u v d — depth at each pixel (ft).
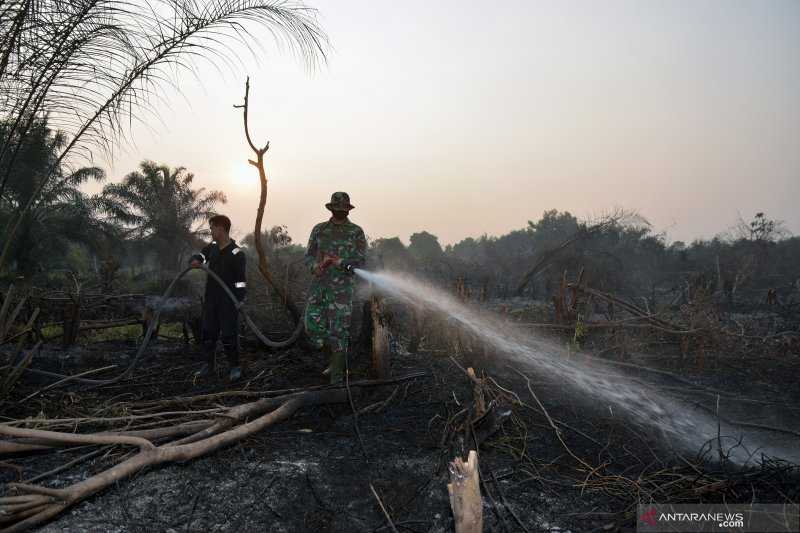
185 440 10.19
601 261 47.09
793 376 18.66
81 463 9.64
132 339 22.47
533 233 150.82
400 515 8.37
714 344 21.58
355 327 21.29
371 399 14.03
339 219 15.16
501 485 9.43
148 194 116.67
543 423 12.81
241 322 22.24
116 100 12.94
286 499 8.69
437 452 10.62
